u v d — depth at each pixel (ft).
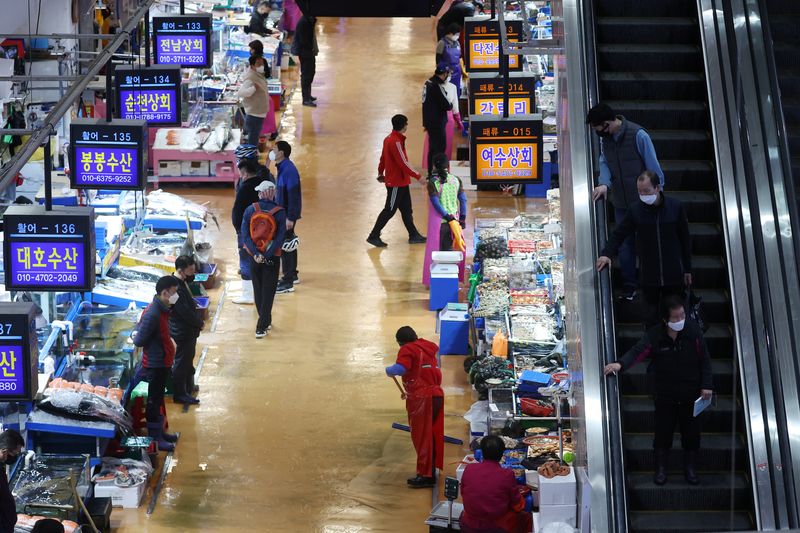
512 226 71.05
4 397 38.60
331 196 81.61
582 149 43.55
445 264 64.64
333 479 49.55
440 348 60.13
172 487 48.75
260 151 90.27
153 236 67.92
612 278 43.01
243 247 65.10
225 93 93.04
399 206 73.10
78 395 47.80
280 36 109.91
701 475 39.58
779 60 44.42
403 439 52.80
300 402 55.67
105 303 59.47
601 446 38.09
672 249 38.96
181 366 54.49
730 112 42.60
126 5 90.38
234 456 51.08
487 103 65.00
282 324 63.31
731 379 40.63
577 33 46.80
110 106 53.78
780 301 36.14
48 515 44.16
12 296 50.72
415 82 109.09
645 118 46.42
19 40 68.49
